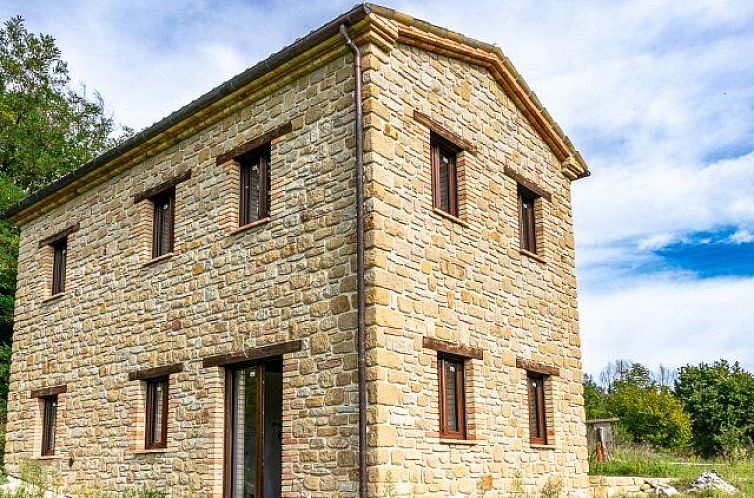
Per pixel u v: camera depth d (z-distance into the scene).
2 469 16.06
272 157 11.56
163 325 12.88
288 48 11.03
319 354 10.23
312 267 10.61
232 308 11.66
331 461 9.80
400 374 9.90
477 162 12.49
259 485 10.91
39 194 16.23
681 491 14.78
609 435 21.06
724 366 31.73
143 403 13.10
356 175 10.25
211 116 12.62
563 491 13.21
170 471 12.12
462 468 10.82
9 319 23.06
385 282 9.92
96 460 13.72
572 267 15.09
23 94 27.58
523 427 12.45
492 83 13.33
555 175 15.06
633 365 65.19
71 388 14.78
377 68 10.57
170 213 13.59
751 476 17.08
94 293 14.70
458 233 11.69
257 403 11.20
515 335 12.71
